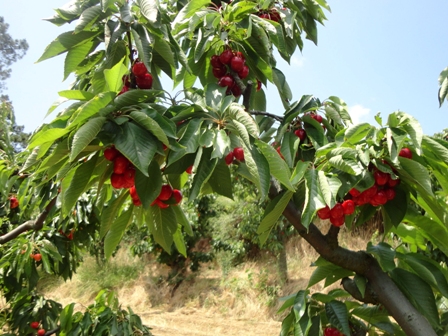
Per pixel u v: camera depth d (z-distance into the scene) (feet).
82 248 15.17
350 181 4.85
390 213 5.49
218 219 40.96
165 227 5.74
